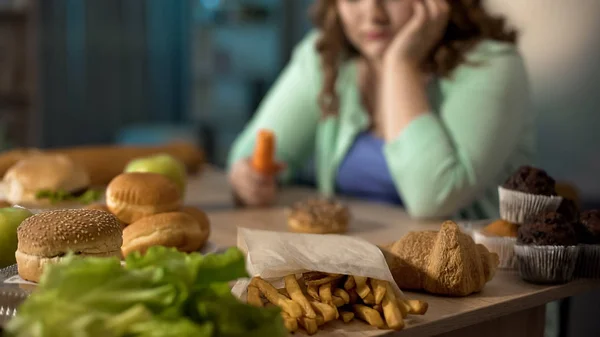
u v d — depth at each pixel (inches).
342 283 33.5
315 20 75.2
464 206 62.2
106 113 157.2
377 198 71.3
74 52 151.5
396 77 63.2
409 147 60.8
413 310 32.3
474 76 63.6
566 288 38.5
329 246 34.9
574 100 88.7
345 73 73.7
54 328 22.1
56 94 150.8
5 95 125.0
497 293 36.8
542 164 92.8
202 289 25.1
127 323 22.5
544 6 90.9
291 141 75.1
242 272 25.5
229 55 154.7
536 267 38.2
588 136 87.6
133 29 157.8
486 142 61.4
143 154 67.5
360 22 66.4
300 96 75.4
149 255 25.2
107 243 33.6
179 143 75.7
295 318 30.1
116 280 23.5
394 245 37.4
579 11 87.4
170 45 164.1
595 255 39.4
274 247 33.9
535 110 92.9
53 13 148.3
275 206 62.0
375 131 72.4
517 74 64.4
